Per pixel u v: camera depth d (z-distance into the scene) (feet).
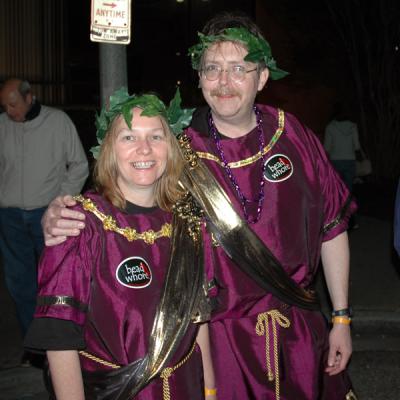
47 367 7.73
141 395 7.76
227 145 9.59
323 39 56.44
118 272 7.57
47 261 7.37
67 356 7.33
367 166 39.50
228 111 9.31
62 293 7.26
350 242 30.55
